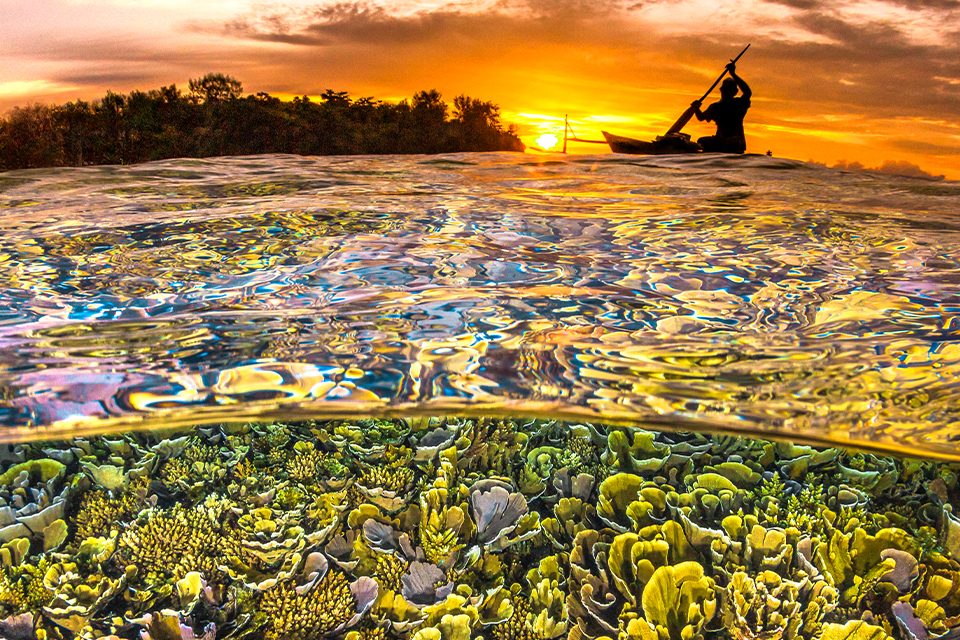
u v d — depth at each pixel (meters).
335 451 1.44
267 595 1.38
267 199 2.67
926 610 1.36
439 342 1.22
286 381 1.08
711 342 1.22
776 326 1.28
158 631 1.35
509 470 1.49
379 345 1.22
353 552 1.43
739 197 2.89
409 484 1.45
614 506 1.44
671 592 1.38
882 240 1.99
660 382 1.07
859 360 1.14
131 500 1.39
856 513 1.39
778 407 1.02
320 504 1.43
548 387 1.07
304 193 2.86
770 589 1.38
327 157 4.97
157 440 1.39
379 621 1.41
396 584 1.42
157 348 1.18
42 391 1.04
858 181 3.53
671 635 1.38
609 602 1.40
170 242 1.89
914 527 1.39
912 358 1.13
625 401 1.08
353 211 2.39
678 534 1.41
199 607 1.38
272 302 1.41
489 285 1.53
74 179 3.28
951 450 1.08
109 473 1.38
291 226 2.12
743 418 1.05
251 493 1.42
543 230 2.12
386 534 1.44
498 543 1.45
